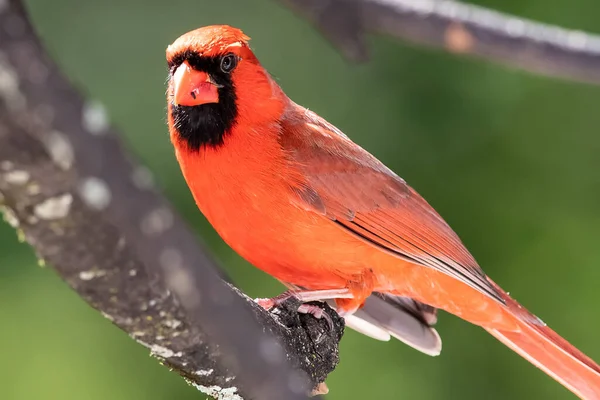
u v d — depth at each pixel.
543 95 10.01
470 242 9.80
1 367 9.32
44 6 11.83
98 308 3.13
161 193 2.62
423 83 10.40
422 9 6.87
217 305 2.74
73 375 9.33
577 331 9.32
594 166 9.80
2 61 2.37
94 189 2.51
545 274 9.53
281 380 2.87
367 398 9.32
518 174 9.91
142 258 2.86
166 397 9.34
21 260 9.58
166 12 11.87
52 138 2.47
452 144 10.15
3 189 2.66
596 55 6.89
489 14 6.96
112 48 11.71
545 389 9.20
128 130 11.15
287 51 11.34
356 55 6.90
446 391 9.33
